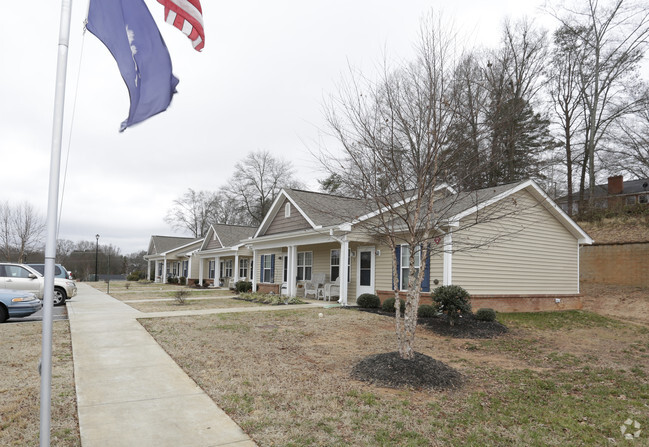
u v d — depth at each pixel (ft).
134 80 13.53
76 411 15.30
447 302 34.24
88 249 231.50
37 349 24.40
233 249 90.38
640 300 53.26
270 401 16.62
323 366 22.21
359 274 53.62
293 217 61.93
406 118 22.63
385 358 21.21
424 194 23.22
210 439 13.17
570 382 20.94
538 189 47.26
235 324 33.94
